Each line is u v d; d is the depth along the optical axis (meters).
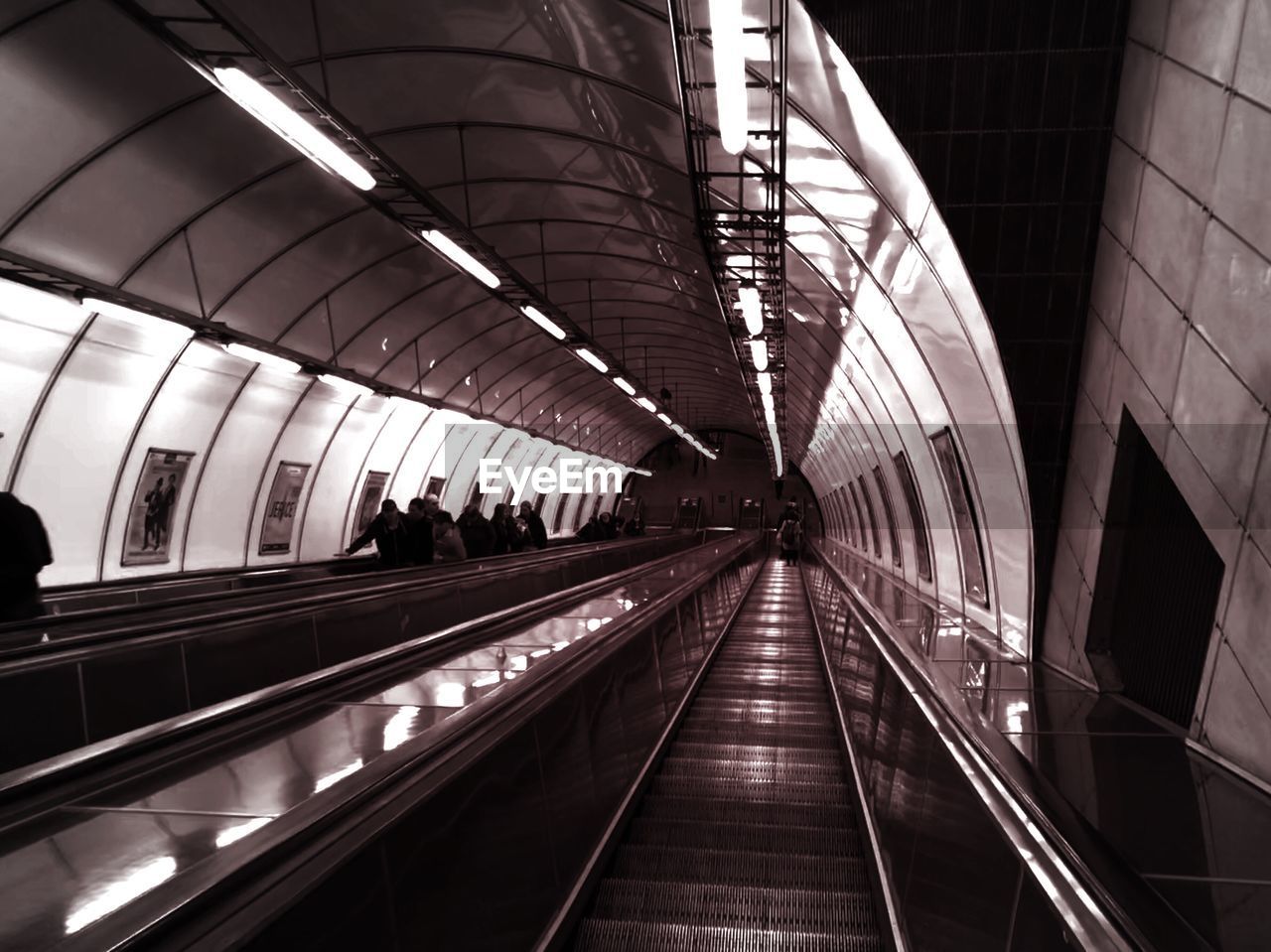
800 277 12.59
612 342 25.41
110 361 13.77
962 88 6.14
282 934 2.15
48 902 2.52
